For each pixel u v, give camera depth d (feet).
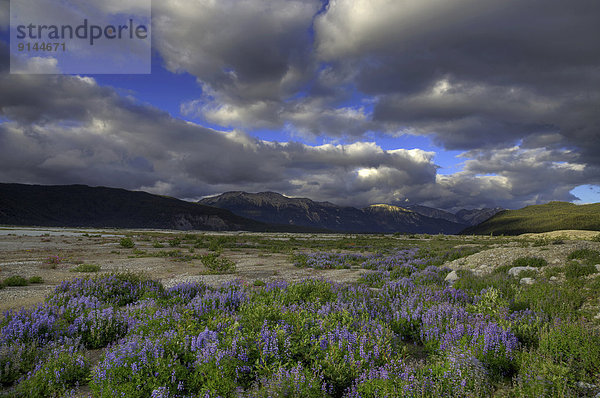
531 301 29.12
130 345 18.44
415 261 76.02
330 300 33.60
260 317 23.53
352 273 69.51
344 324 23.29
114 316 27.61
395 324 26.61
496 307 28.07
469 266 57.47
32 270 64.18
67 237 192.34
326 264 82.12
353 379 17.42
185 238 213.46
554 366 16.07
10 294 41.81
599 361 16.26
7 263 72.74
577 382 15.39
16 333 22.76
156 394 15.07
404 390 14.96
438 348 21.54
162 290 42.11
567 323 20.89
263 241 221.25
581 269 37.81
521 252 54.85
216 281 55.83
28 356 20.58
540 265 46.24
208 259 72.13
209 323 23.24
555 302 27.43
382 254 115.65
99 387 16.76
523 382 16.03
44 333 24.48
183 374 16.97
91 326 25.64
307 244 192.24
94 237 205.26
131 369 16.92
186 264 83.05
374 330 22.52
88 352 23.47
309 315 25.94
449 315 26.08
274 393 15.01
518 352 18.85
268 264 85.92
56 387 17.81
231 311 29.58
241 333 20.57
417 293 35.73
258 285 50.98
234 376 17.04
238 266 80.69
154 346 18.28
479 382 16.01
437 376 16.75
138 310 29.60
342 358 18.52
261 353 18.22
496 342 19.04
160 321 24.18
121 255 101.24
